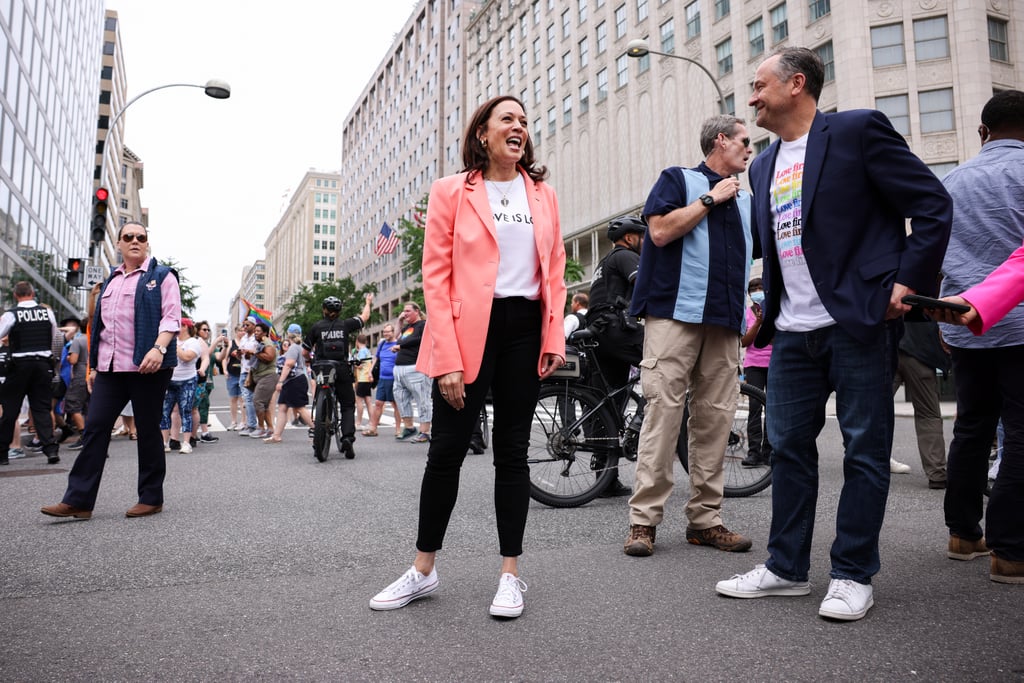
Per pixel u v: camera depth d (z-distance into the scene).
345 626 2.34
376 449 8.41
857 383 2.48
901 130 24.44
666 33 34.25
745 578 2.64
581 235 40.69
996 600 2.51
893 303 2.33
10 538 3.73
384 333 10.41
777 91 2.71
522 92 48.66
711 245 3.48
